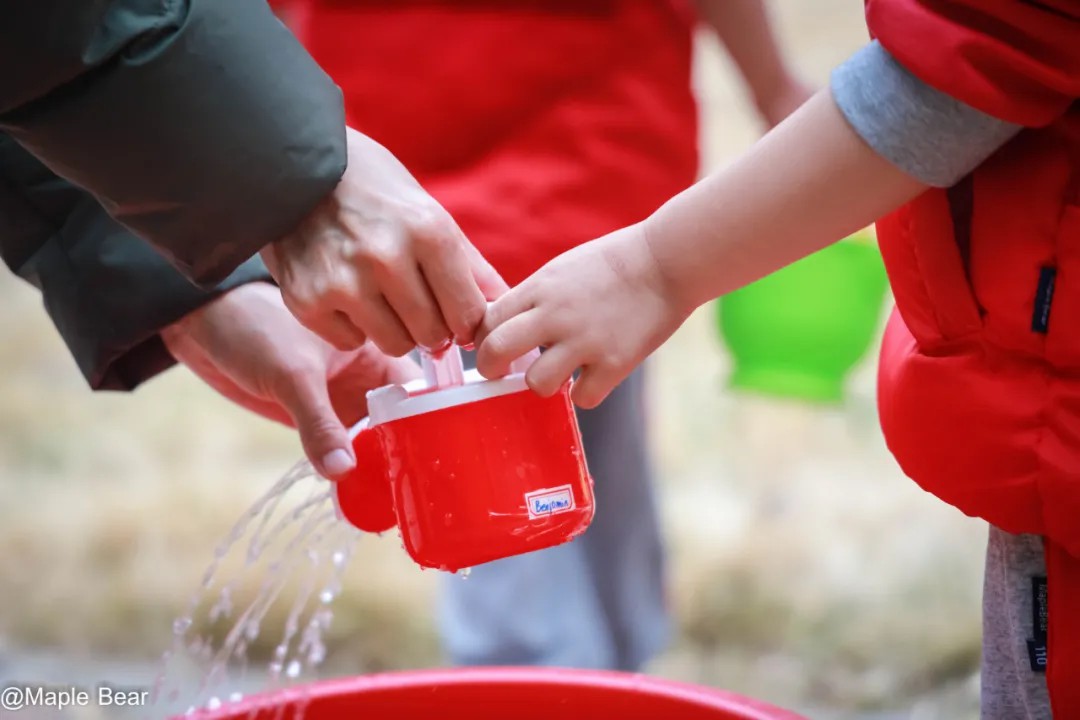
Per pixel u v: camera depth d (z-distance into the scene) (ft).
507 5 7.22
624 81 7.32
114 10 4.25
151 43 4.29
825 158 4.41
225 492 12.36
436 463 4.46
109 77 4.30
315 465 5.12
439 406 4.46
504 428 4.48
